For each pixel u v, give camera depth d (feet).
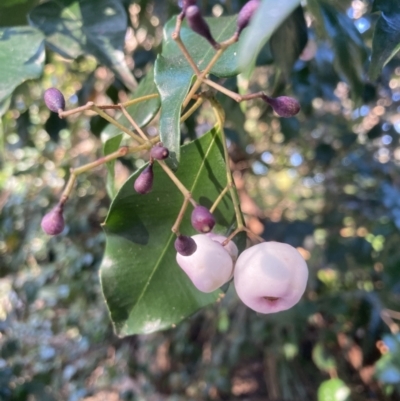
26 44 0.32
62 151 1.18
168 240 0.31
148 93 0.32
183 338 1.09
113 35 0.36
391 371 0.67
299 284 0.25
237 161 1.05
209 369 1.05
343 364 1.00
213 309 1.05
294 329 0.94
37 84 0.73
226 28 0.30
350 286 1.01
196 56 0.28
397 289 0.72
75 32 0.36
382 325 0.88
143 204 0.30
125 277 0.30
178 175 0.31
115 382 1.10
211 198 0.32
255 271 0.24
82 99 0.73
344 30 0.37
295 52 0.40
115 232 0.30
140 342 1.16
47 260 1.22
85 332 1.14
